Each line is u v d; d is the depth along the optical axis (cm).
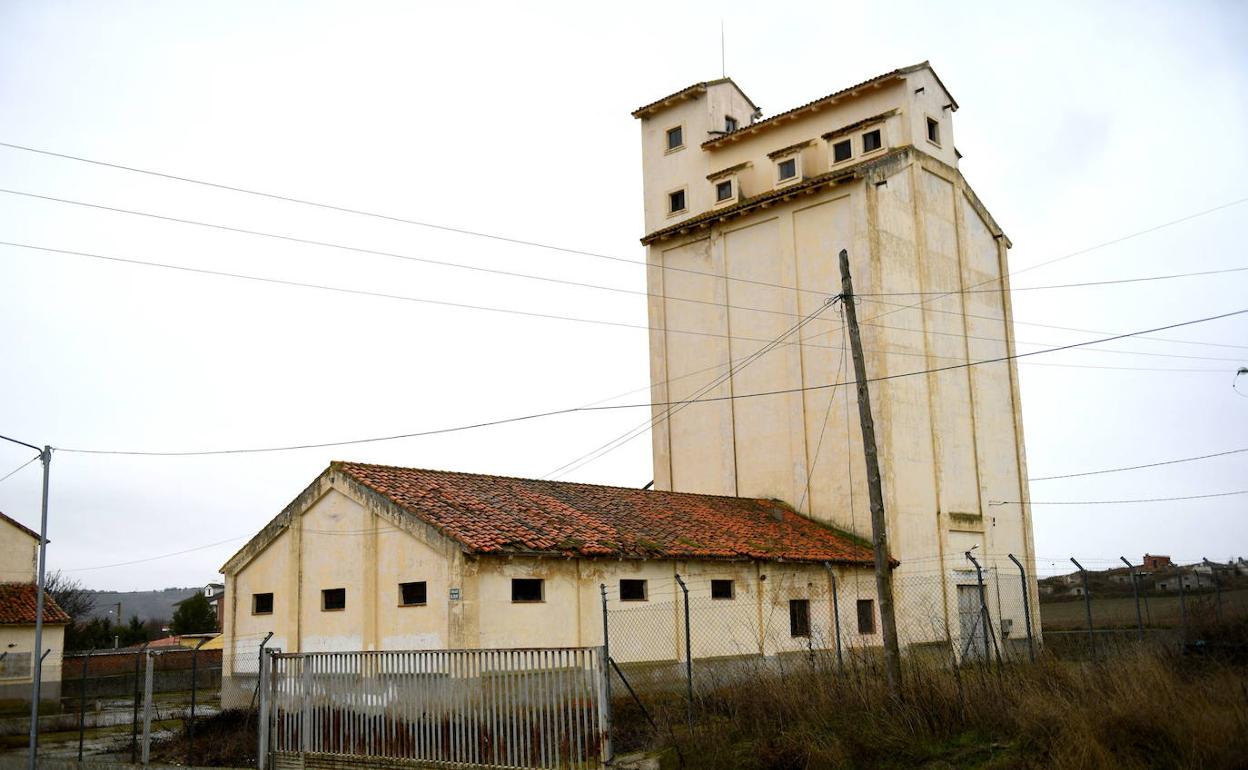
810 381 3156
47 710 3241
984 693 1370
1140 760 1120
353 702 1691
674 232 3594
